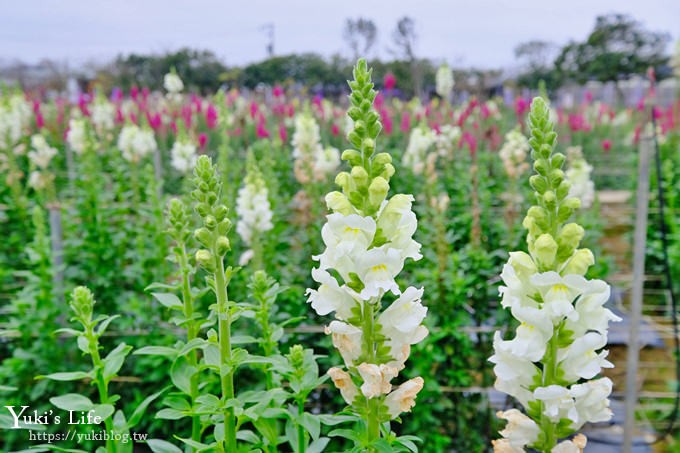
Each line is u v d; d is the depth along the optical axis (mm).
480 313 5453
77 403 2281
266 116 14117
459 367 4895
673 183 9289
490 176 9641
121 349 2469
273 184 6559
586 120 15695
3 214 7152
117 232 6047
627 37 23938
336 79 23188
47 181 7570
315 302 2102
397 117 13898
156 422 4242
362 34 19859
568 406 1922
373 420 2117
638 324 4020
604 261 6605
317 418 2312
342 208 2096
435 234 5625
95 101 12539
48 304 4562
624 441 4098
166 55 25234
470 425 4879
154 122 11359
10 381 4242
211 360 2305
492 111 13445
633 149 12727
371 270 2006
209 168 2178
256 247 5184
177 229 2811
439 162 9586
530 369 2025
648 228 7781
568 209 1964
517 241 6070
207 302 4941
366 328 2102
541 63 26750
